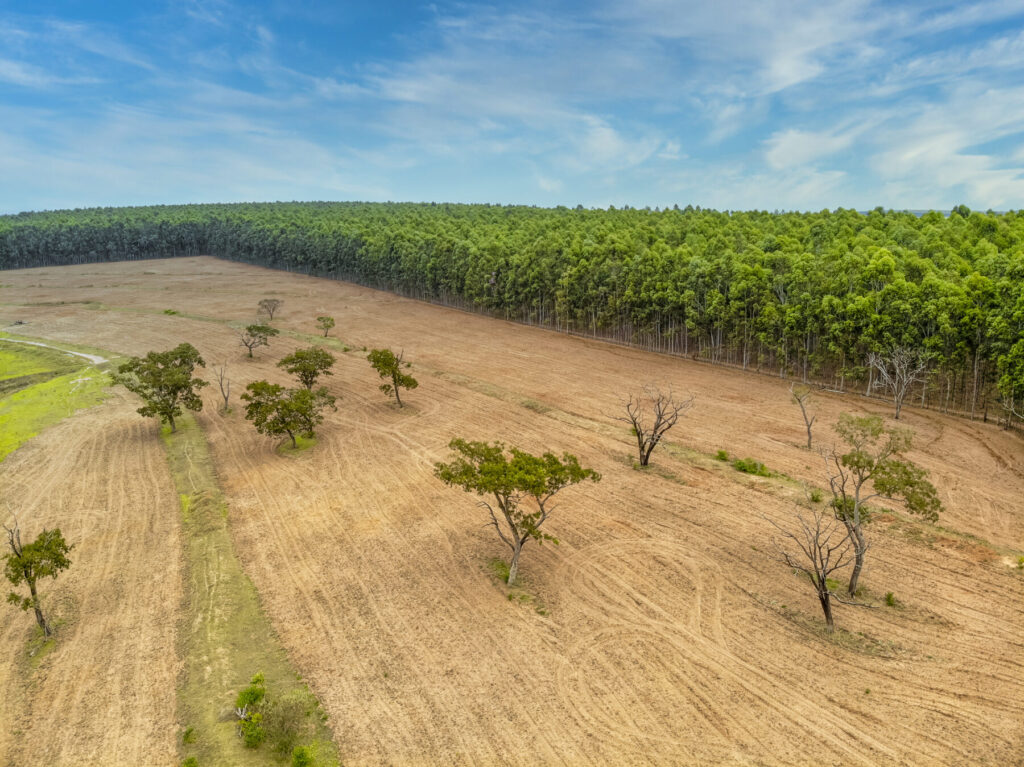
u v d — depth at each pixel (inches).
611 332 4210.1
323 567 1563.7
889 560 1472.7
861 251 3307.1
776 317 3051.2
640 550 1573.6
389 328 4717.0
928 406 2603.3
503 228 6712.6
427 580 1491.1
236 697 1134.4
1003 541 1546.5
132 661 1259.2
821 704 1064.8
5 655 1307.8
